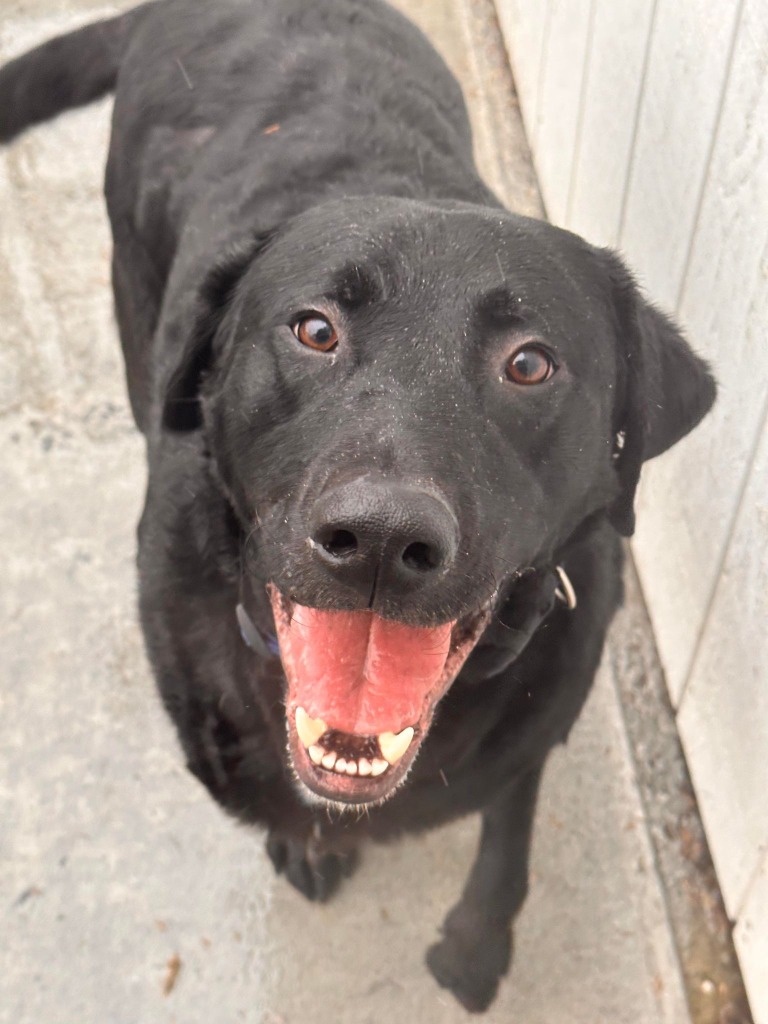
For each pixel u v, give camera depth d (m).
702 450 0.61
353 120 0.64
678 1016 0.59
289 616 0.45
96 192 0.94
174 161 0.69
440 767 0.52
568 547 0.51
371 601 0.39
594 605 0.55
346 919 0.62
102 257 0.90
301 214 0.50
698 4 0.60
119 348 0.85
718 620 0.60
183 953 0.61
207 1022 0.59
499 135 1.04
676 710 0.69
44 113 0.80
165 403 0.52
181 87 0.71
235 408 0.47
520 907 0.58
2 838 0.64
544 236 0.48
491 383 0.44
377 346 0.43
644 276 0.69
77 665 0.70
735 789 0.59
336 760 0.43
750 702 0.56
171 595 0.54
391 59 0.70
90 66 0.79
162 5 0.76
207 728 0.54
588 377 0.46
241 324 0.49
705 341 0.59
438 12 1.13
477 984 0.59
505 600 0.48
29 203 0.93
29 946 0.61
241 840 0.64
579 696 0.55
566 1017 0.59
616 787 0.67
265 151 0.64
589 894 0.63
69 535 0.75
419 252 0.44
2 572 0.73
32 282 0.88
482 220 0.46
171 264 0.67
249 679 0.52
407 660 0.44
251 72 0.68
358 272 0.44
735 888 0.60
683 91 0.62
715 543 0.60
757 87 0.52
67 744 0.67
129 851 0.64
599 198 0.80
